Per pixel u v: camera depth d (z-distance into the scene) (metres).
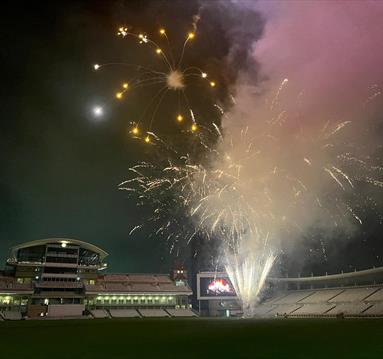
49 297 95.19
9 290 91.50
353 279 86.50
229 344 25.70
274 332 36.19
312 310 86.56
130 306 101.81
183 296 105.81
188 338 31.17
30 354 22.61
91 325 55.47
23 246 99.25
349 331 36.22
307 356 19.62
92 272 103.06
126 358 20.20
